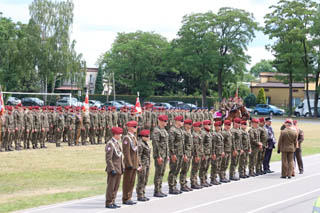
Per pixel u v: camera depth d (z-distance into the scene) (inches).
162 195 523.8
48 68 2325.3
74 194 526.0
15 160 781.3
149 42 3024.1
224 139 634.8
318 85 2603.3
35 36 2325.3
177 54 2637.8
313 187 599.5
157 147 514.9
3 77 2364.7
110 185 458.0
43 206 460.8
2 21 2512.3
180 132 543.2
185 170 556.7
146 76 3144.7
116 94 3464.6
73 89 3024.1
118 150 466.3
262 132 709.3
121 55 3046.3
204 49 2571.4
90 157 832.9
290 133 674.8
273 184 621.9
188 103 2938.0
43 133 959.6
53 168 706.8
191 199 510.9
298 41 2630.4
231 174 657.0
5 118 893.2
